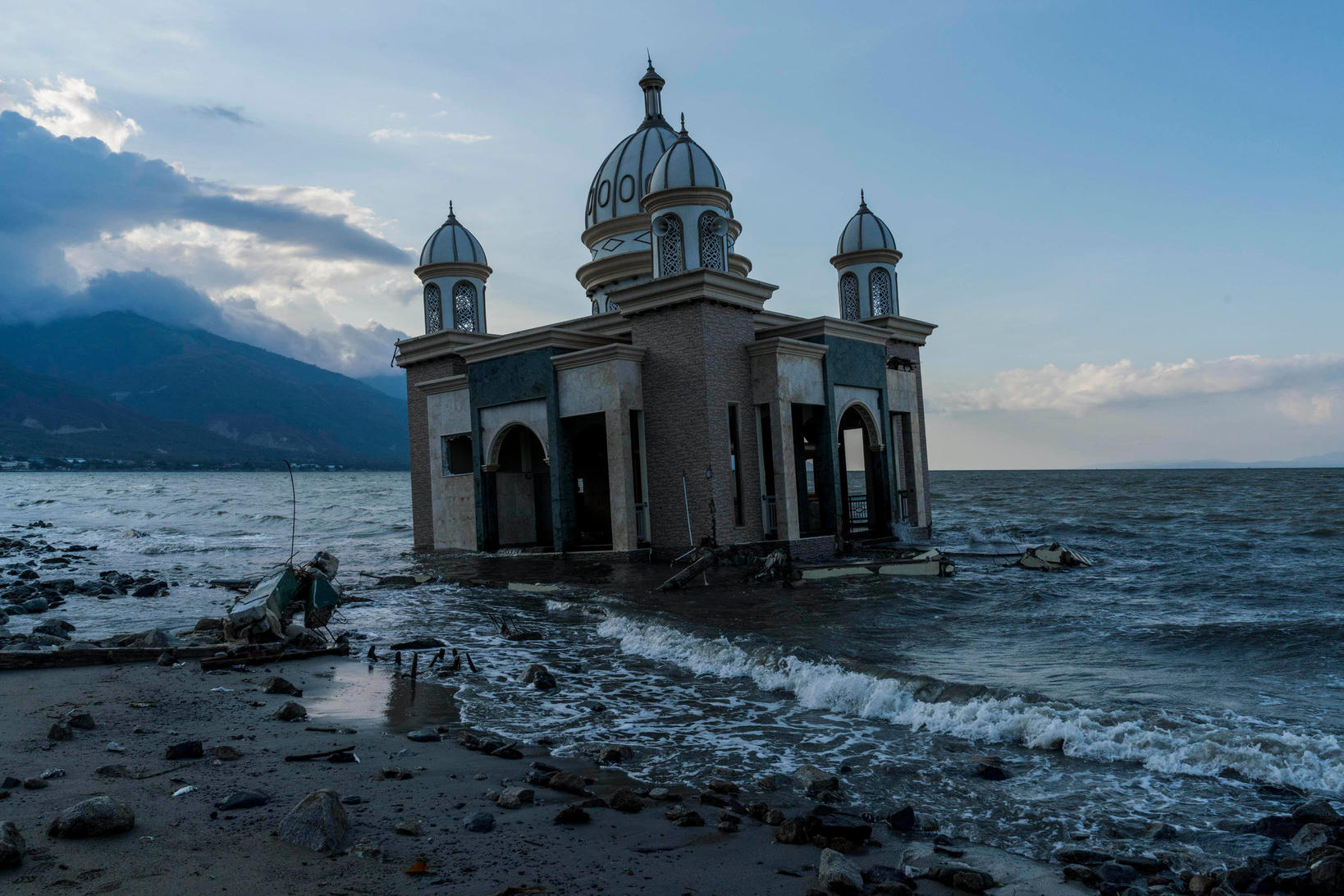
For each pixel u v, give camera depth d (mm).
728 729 8484
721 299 25484
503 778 6820
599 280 33562
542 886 4754
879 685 9453
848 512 31016
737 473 26578
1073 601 16781
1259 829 5777
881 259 34812
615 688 10320
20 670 11523
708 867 5109
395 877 4805
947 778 6922
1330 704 8906
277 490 145500
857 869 4973
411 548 36000
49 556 33719
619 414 25578
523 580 21219
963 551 28016
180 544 39594
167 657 11953
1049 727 7887
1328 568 22391
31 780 6359
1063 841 5652
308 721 8734
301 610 16531
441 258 35250
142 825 5512
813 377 27734
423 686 10508
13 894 4414
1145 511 53188
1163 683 9953
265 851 5105
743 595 17828
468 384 30172
